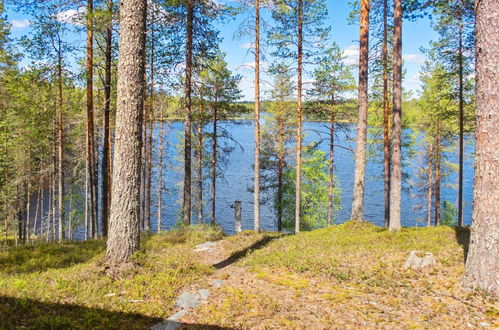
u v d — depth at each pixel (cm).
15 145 2127
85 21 1190
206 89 1800
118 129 709
